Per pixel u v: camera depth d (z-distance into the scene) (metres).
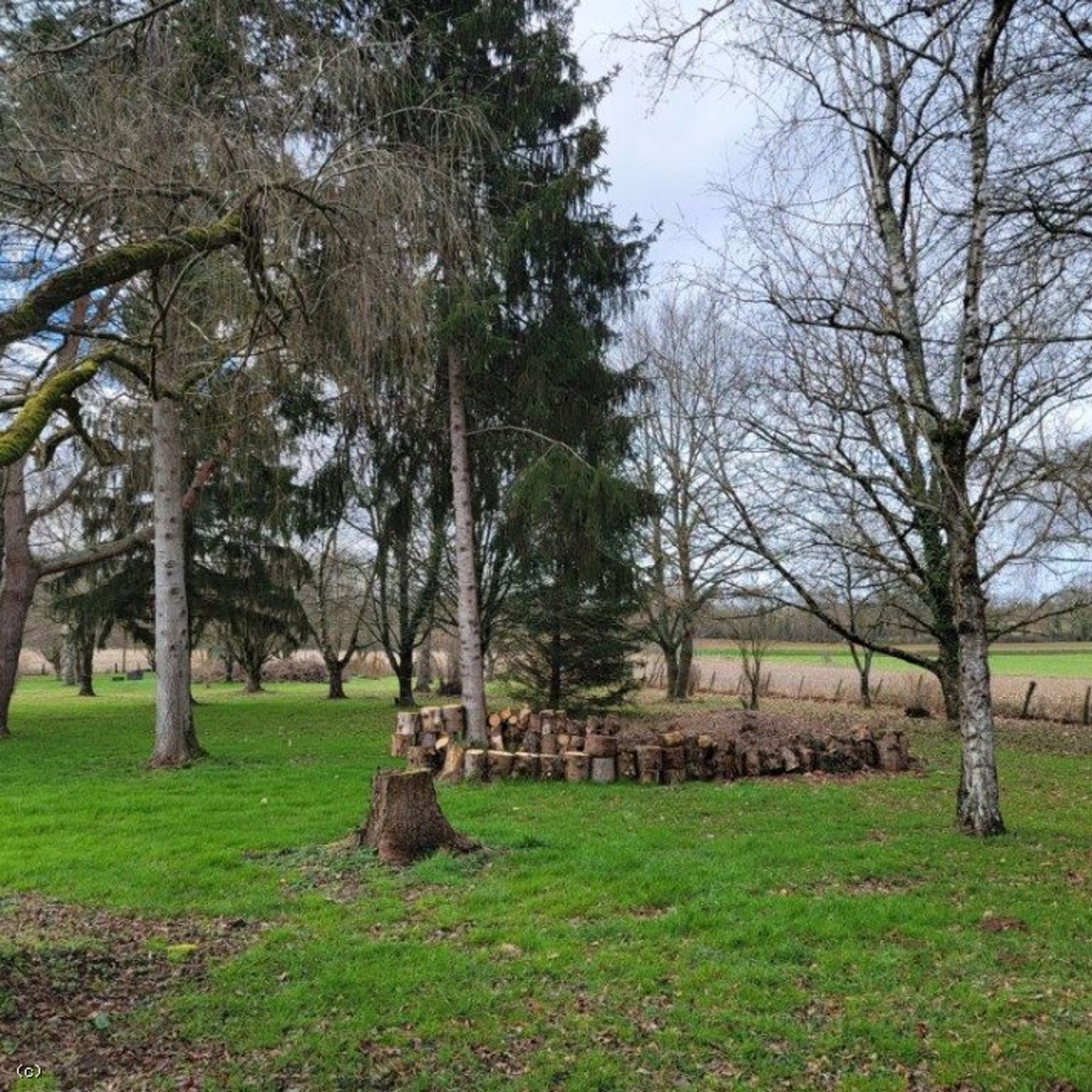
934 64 7.29
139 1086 3.51
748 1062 3.68
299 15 7.63
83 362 5.10
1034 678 22.02
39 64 6.05
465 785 10.37
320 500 13.89
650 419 21.55
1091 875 6.32
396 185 7.36
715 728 12.28
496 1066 3.67
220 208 6.36
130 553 20.28
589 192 12.77
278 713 20.91
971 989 4.32
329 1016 4.11
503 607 17.97
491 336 11.95
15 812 8.64
